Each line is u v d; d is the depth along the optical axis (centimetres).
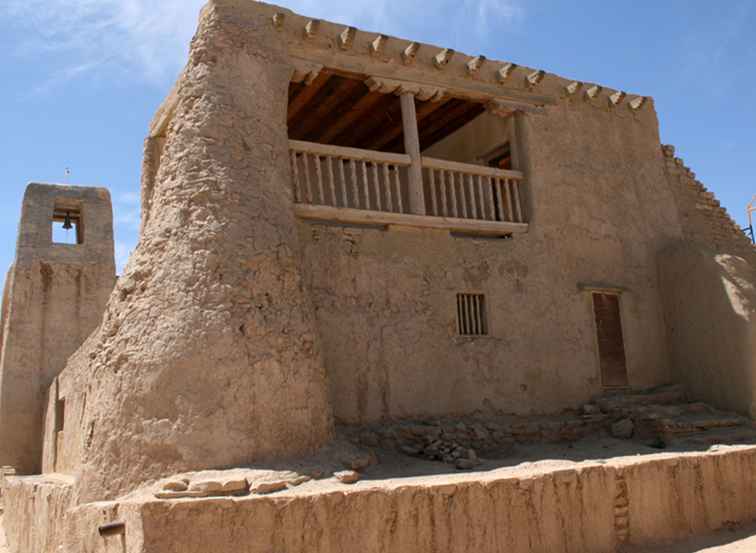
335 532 634
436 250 1184
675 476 848
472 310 1205
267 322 887
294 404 872
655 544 799
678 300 1355
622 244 1379
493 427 1110
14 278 1945
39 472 1828
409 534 660
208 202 920
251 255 913
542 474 742
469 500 692
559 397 1238
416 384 1112
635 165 1445
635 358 1337
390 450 1020
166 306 866
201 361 833
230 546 596
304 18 1114
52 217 2050
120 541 608
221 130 964
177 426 809
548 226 1299
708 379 1280
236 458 810
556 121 1359
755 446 981
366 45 1171
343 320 1076
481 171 1264
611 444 1130
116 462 823
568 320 1280
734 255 1412
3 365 1880
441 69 1238
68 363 1498
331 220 1117
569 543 739
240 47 1024
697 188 1543
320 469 820
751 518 912
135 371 844
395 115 1417
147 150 1344
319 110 1380
